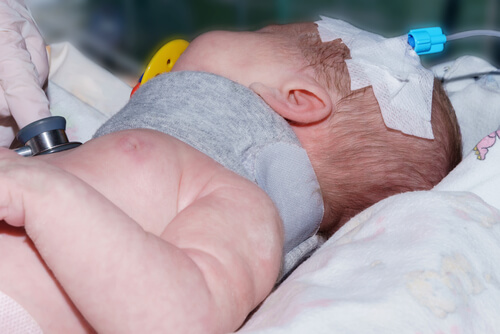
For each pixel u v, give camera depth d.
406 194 0.94
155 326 0.64
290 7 3.02
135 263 0.65
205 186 0.81
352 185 1.10
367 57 1.10
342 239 0.94
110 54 2.81
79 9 3.10
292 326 0.71
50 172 0.66
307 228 1.07
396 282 0.76
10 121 1.29
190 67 1.12
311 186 1.04
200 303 0.67
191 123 0.96
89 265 0.64
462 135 1.36
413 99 1.09
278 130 1.01
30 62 1.22
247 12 3.02
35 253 0.74
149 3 3.11
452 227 0.84
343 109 1.07
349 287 0.79
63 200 0.64
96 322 0.65
